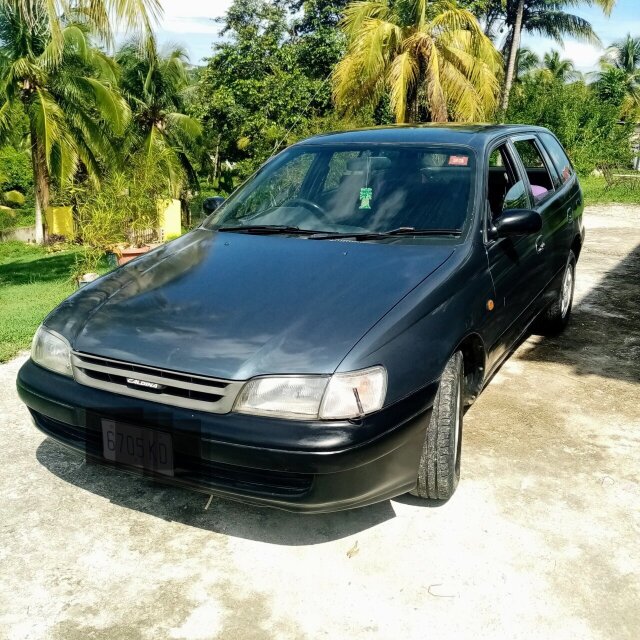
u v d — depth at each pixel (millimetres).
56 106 22703
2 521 2869
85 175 25750
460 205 3350
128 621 2314
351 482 2379
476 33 15891
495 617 2316
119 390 2527
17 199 45500
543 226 4188
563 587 2455
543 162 4750
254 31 28141
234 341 2482
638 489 3080
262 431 2314
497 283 3291
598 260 8211
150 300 2818
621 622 2297
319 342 2451
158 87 31016
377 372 2410
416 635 2238
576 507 2939
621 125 25734
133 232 9109
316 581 2502
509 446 3473
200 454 2389
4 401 4082
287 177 3816
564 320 5281
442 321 2732
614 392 4160
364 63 15555
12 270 16234
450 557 2619
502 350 3643
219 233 3527
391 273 2883
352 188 3576
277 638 2234
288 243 3248
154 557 2646
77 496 3057
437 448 2760
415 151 3689
